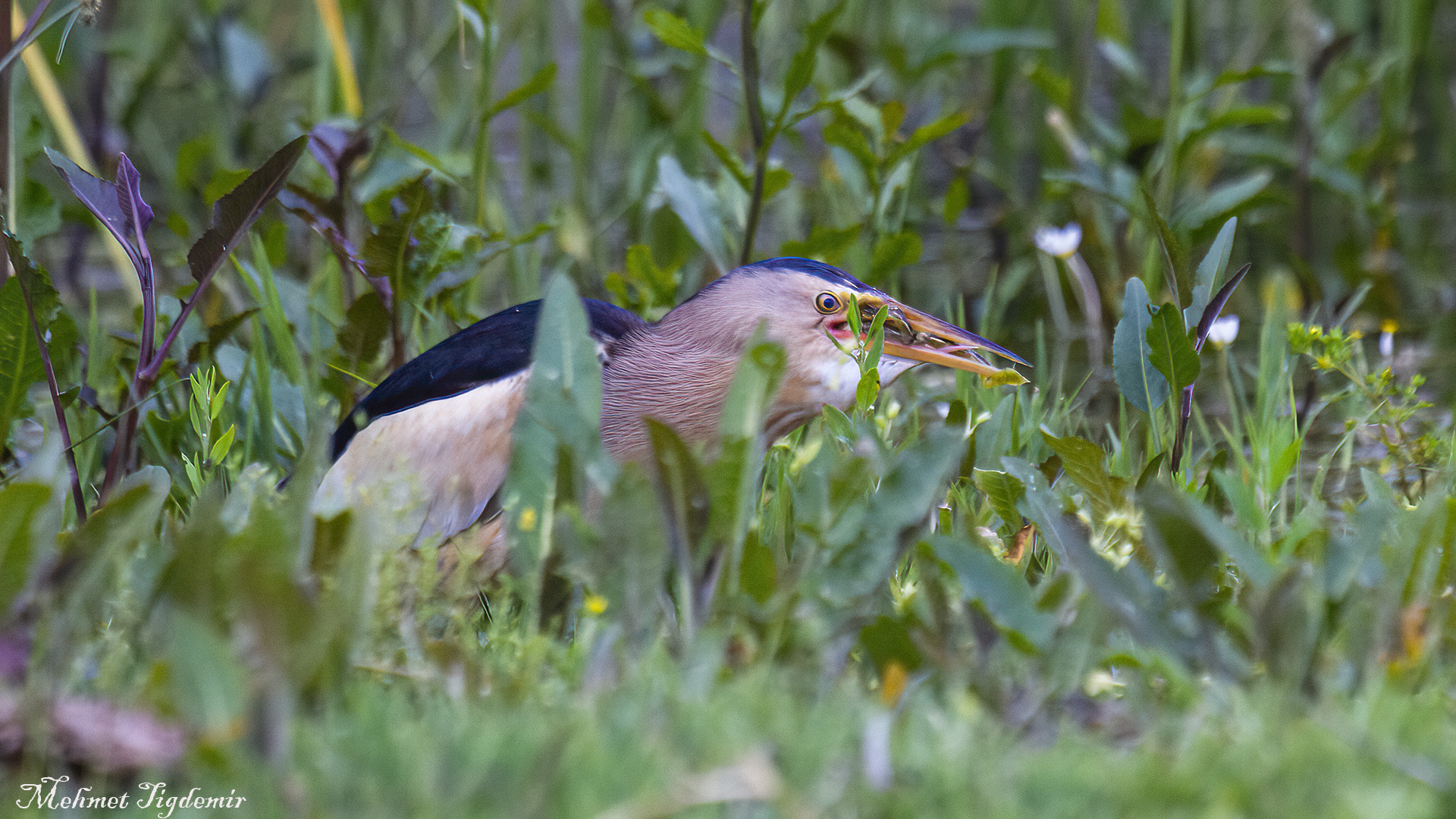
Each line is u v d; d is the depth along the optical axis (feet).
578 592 15.66
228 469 21.08
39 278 18.34
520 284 31.78
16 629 12.54
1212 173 37.68
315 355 24.35
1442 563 14.58
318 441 13.69
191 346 23.39
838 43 35.24
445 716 11.47
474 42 37.40
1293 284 34.55
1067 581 13.26
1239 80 28.35
